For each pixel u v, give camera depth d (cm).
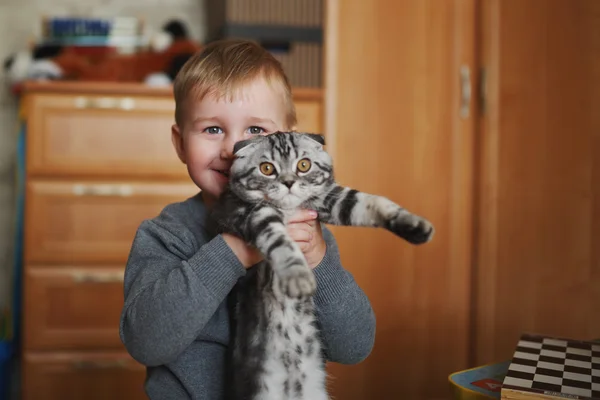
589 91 245
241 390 116
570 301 248
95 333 244
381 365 248
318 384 119
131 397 245
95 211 244
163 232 129
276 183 113
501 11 246
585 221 246
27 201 241
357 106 245
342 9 243
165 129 245
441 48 248
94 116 242
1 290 299
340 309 126
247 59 134
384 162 247
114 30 269
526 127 247
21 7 302
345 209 115
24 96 245
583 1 244
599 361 117
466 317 253
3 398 243
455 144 250
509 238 249
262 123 131
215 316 125
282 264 97
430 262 250
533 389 103
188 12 311
